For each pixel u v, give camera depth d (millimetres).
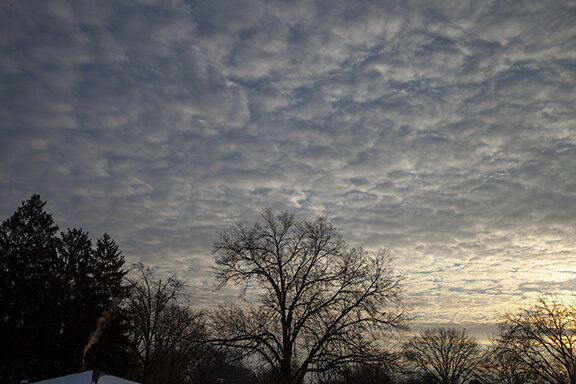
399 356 29125
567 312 40844
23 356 36719
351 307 30500
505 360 42812
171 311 40188
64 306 39406
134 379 41438
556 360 41562
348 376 28359
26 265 43438
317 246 33469
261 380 29188
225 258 33031
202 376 33156
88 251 43281
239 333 30312
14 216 45594
